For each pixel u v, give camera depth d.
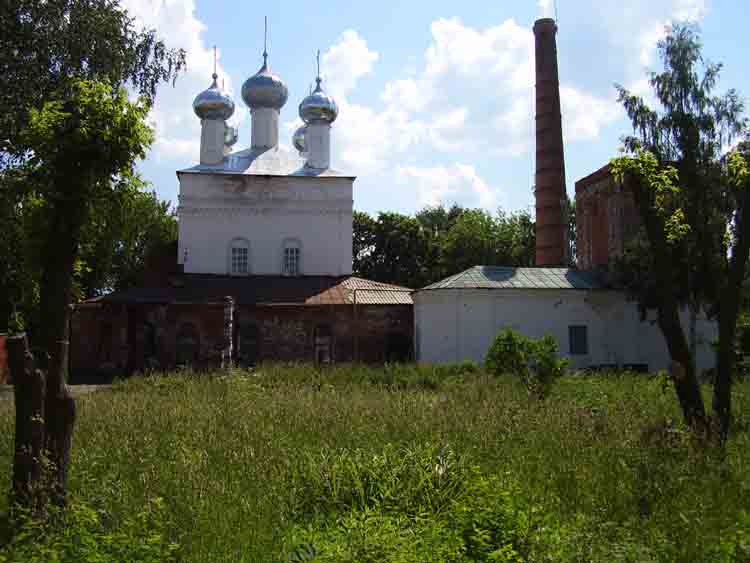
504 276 36.31
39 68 21.92
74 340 38.75
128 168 8.73
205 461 9.66
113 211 8.90
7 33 21.66
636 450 10.05
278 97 47.75
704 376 24.78
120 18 24.23
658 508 7.59
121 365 37.12
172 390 20.62
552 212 44.31
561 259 44.03
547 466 9.57
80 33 22.67
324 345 39.19
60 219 8.43
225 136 47.03
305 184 44.59
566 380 21.39
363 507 7.84
